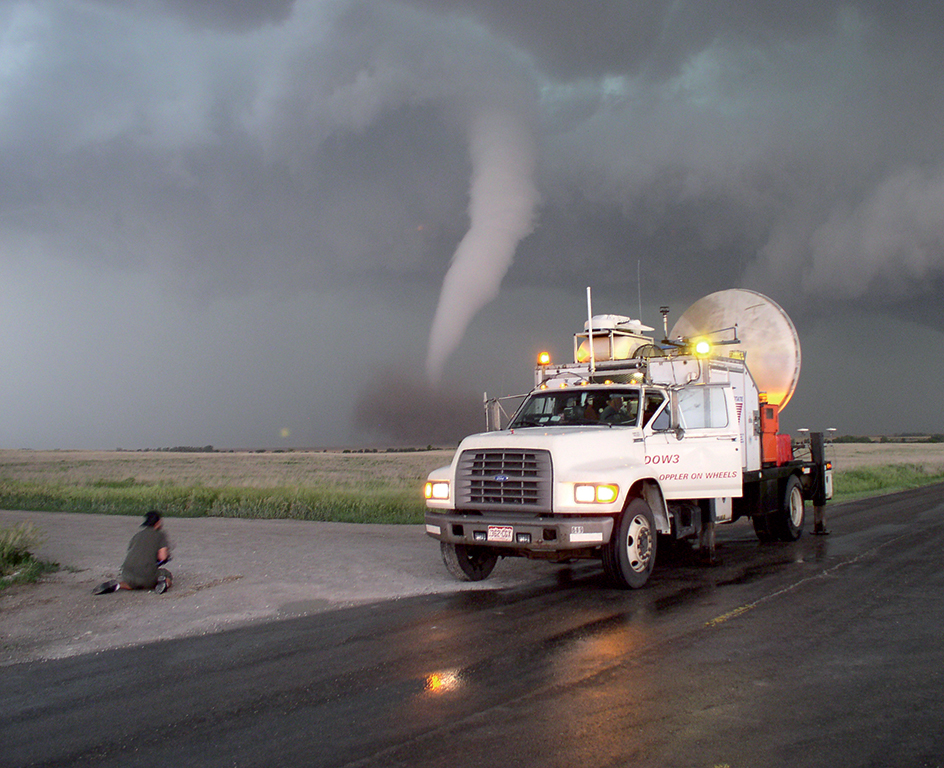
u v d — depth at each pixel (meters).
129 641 6.76
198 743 4.32
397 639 6.54
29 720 4.81
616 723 4.42
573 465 8.36
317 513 18.94
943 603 7.53
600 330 11.98
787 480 12.84
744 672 5.36
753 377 13.05
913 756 3.92
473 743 4.18
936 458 51.25
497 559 10.52
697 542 10.44
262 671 5.70
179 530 15.73
